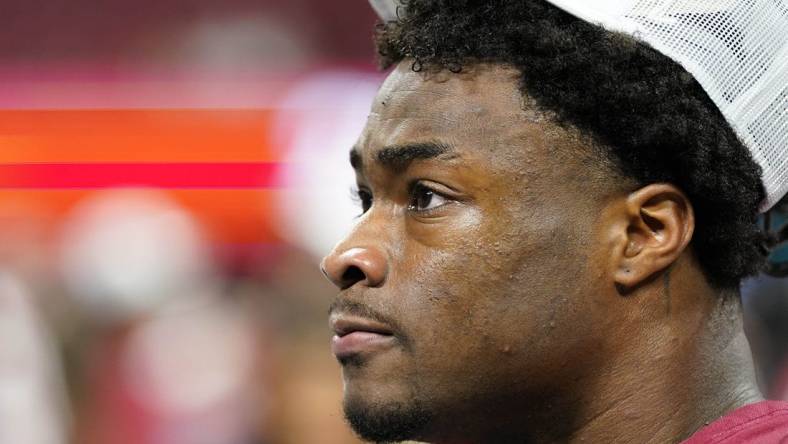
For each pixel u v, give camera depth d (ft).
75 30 69.15
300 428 55.88
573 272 20.83
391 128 21.36
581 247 20.84
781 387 56.39
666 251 21.12
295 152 61.00
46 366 56.54
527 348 20.77
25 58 69.00
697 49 21.21
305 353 57.36
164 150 60.54
